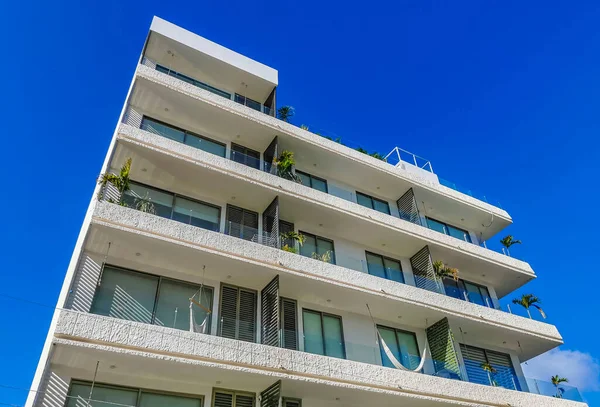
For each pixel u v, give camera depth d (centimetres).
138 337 1323
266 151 2295
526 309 2386
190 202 1898
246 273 1722
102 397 1321
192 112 2070
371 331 1983
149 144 1778
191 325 1485
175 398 1418
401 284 2028
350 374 1606
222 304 1683
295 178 2205
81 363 1300
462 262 2475
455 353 1955
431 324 2119
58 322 1241
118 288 1520
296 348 1650
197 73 2345
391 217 2298
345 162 2400
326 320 1900
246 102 2339
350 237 2264
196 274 1697
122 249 1556
